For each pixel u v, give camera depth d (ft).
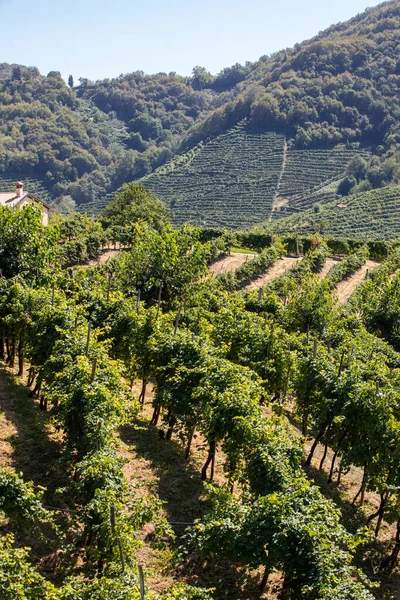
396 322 111.96
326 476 60.54
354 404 54.80
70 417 45.91
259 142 462.60
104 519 34.58
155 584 38.11
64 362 52.24
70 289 82.38
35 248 79.10
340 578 32.96
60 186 476.95
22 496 34.99
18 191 187.32
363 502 57.11
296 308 101.65
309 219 321.32
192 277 93.66
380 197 326.24
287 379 66.59
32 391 63.52
